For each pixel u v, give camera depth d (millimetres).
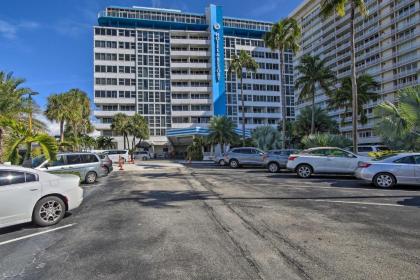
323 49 94438
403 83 70688
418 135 16969
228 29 86375
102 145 69125
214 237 6082
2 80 18625
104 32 77812
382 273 4340
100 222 7492
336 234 6129
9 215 6793
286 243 5656
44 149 13312
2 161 13266
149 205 9500
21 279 4379
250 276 4328
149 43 79938
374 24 77938
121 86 77312
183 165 32031
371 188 12281
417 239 5754
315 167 16422
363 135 78375
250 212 8203
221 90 80750
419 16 66375
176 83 81812
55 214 7496
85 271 4598
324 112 43250
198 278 4289
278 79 90000
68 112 38344
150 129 77375
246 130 71688
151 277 4344
